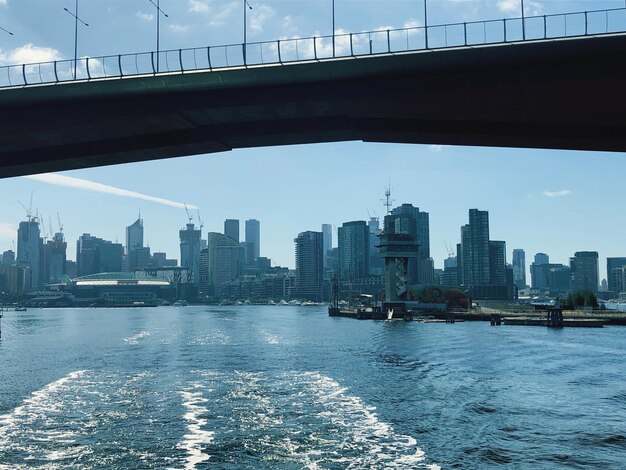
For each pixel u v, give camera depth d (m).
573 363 83.56
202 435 42.47
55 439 41.38
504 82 47.53
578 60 45.75
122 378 69.94
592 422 46.53
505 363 83.88
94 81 52.50
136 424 45.88
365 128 55.09
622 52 44.50
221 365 82.75
